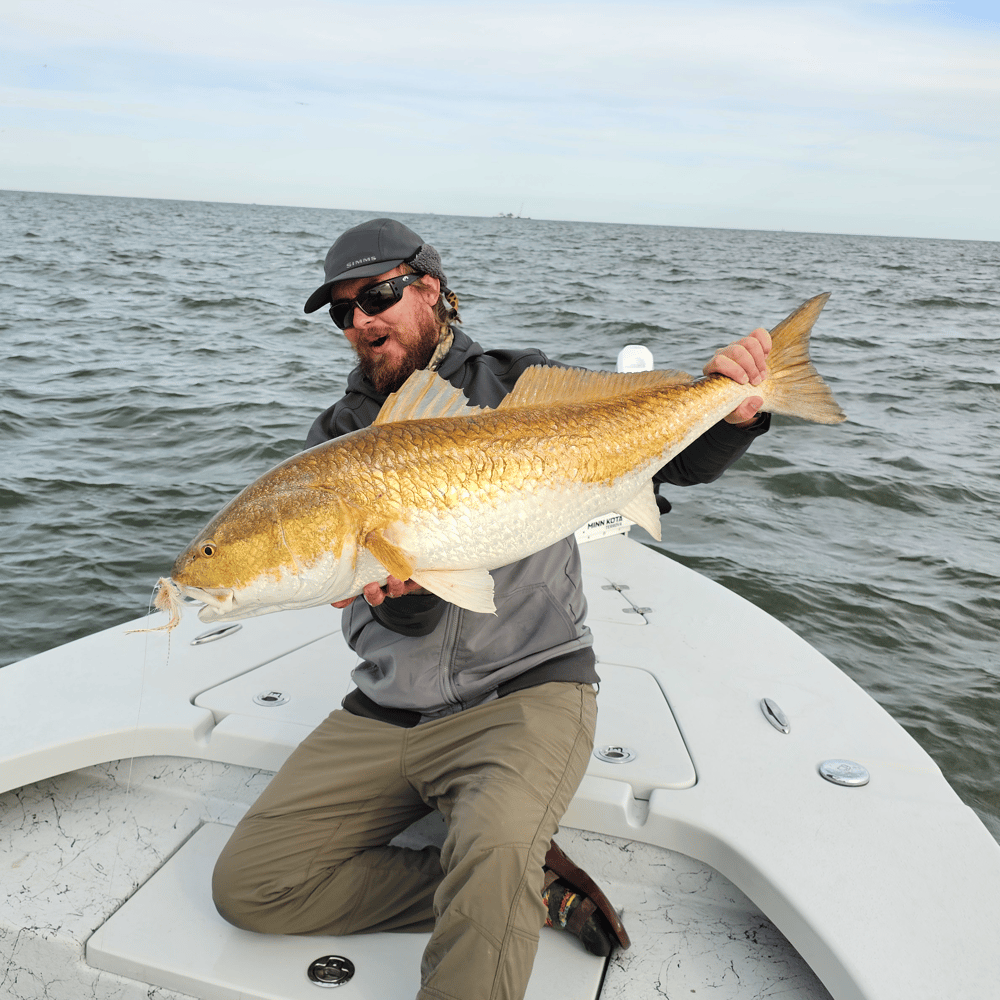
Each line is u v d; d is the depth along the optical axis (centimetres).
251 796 243
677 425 207
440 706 210
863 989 161
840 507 700
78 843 229
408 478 183
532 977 187
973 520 679
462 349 245
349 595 190
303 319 1695
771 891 187
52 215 8094
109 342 1364
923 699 434
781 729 243
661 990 184
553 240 8150
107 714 248
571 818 214
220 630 307
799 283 3228
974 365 1403
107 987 193
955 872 189
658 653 290
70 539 601
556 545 225
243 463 763
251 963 190
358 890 198
